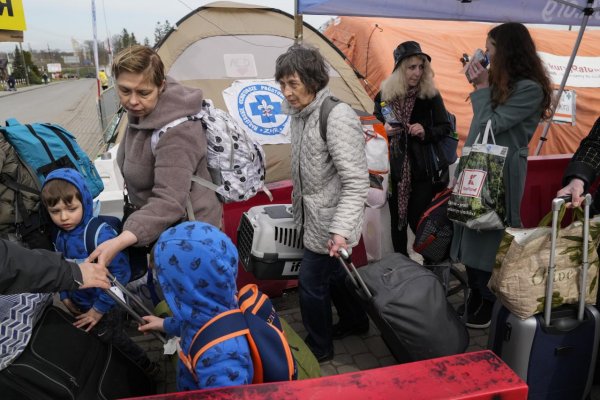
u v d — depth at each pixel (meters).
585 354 2.08
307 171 2.22
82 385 1.74
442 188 3.36
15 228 2.27
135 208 2.05
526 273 1.95
